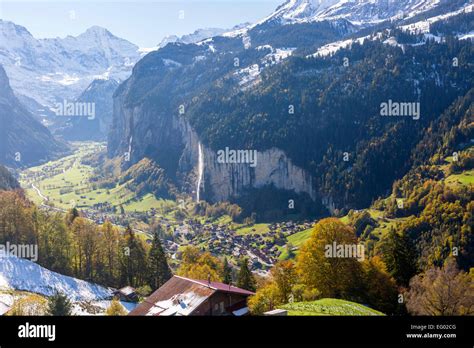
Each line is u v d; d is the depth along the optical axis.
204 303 68.69
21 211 150.75
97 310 106.69
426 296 88.00
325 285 99.88
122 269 149.12
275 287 103.00
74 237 151.75
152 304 72.06
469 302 83.69
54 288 121.81
